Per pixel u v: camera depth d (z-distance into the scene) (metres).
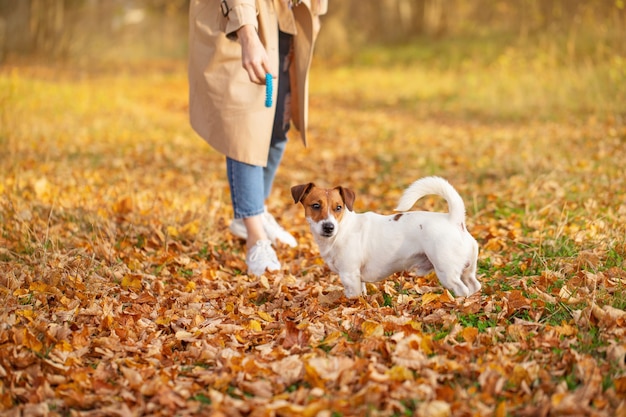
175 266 4.88
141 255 4.99
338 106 15.84
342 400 2.70
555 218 5.53
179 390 2.90
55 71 20.69
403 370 2.88
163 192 6.93
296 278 4.70
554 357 3.02
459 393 2.71
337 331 3.44
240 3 4.28
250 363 3.07
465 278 3.93
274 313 3.94
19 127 9.77
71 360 3.20
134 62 29.39
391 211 6.40
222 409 2.69
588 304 3.54
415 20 27.36
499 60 16.41
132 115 12.89
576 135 9.16
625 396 2.66
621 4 11.82
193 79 4.75
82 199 6.21
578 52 14.50
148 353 3.34
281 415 2.64
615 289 3.76
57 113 11.95
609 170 6.98
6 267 4.52
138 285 4.39
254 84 4.63
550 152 8.23
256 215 4.84
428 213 3.93
